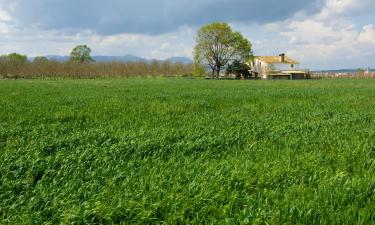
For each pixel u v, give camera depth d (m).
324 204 4.88
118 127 11.55
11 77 104.69
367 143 8.68
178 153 8.08
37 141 9.36
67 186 5.89
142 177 6.17
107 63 124.56
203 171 6.66
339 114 14.77
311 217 4.53
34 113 15.16
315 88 39.56
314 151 8.09
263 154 7.88
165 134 9.87
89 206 4.95
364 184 5.67
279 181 6.05
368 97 24.88
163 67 128.88
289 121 12.84
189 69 132.25
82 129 11.38
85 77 113.25
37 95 26.31
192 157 7.66
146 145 8.49
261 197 5.25
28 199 5.41
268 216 4.59
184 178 6.16
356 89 36.22
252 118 13.73
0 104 18.88
